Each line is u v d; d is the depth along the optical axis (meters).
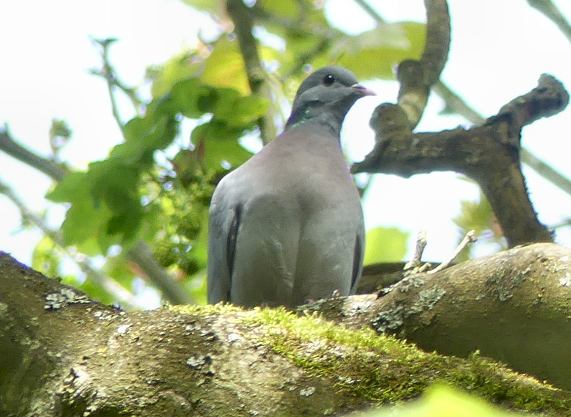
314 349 5.46
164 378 5.34
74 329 5.60
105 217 11.50
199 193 11.54
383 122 11.30
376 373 5.32
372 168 11.21
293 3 14.62
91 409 5.27
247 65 13.37
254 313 5.75
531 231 10.69
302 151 11.23
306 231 10.77
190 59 14.48
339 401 5.25
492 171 10.84
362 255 11.38
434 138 11.02
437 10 12.52
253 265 10.80
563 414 4.94
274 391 5.31
